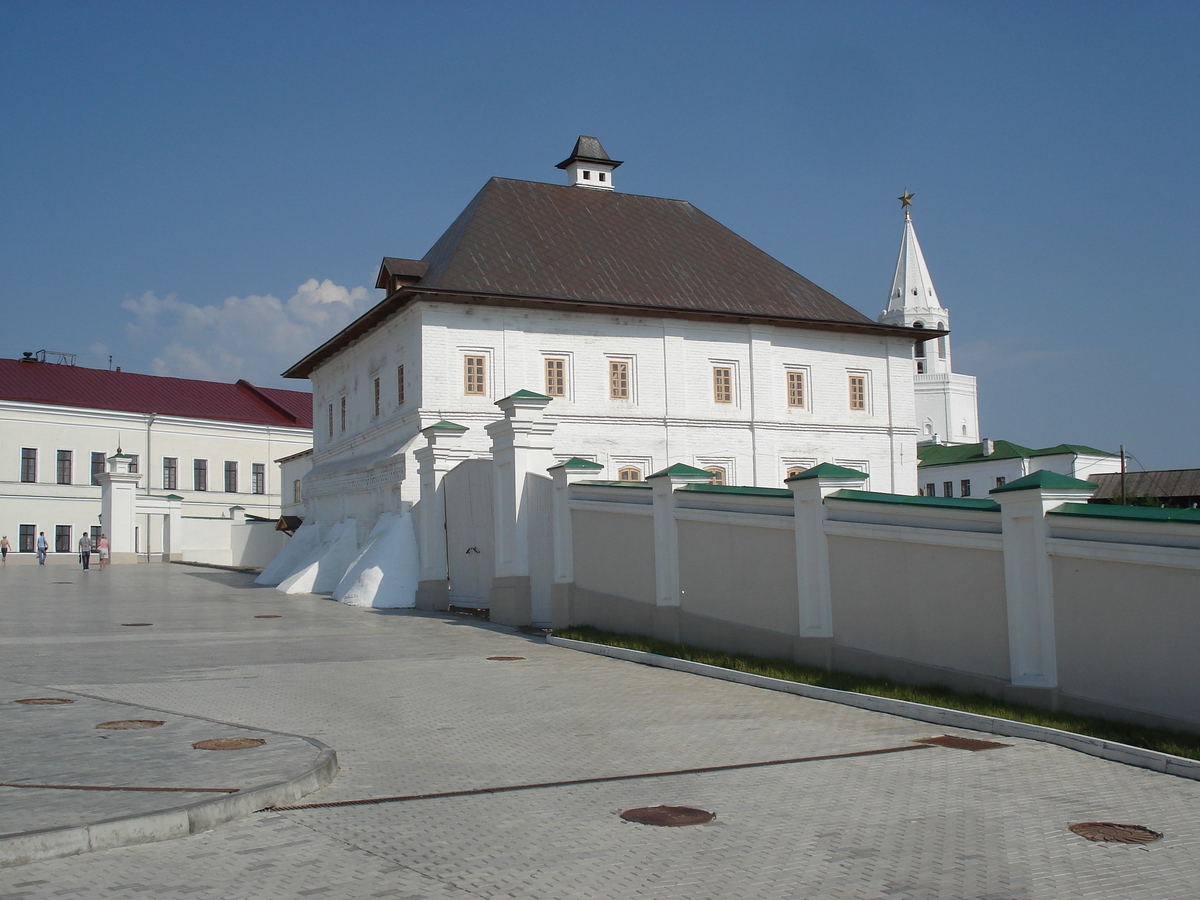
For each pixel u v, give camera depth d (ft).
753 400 111.65
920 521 37.99
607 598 55.11
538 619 61.87
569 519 59.16
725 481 110.11
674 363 107.86
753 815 22.16
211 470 220.02
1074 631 32.40
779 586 44.55
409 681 40.57
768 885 17.85
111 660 45.24
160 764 24.57
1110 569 31.42
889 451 119.55
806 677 39.75
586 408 103.45
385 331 107.86
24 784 22.62
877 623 39.88
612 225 118.93
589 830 20.92
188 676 40.73
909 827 21.36
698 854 19.47
